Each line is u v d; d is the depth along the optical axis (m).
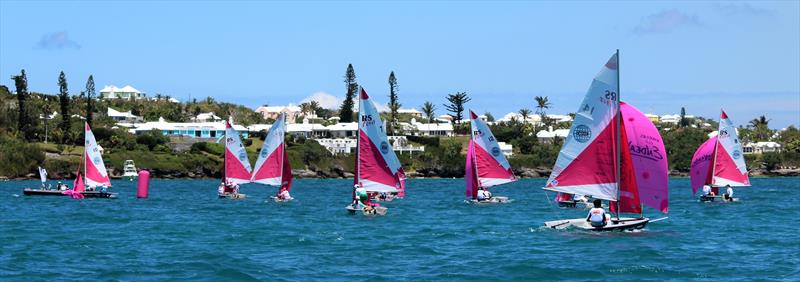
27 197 156.75
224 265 60.38
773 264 60.31
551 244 70.06
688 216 103.44
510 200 135.88
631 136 72.44
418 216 104.69
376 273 57.38
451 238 77.31
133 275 56.50
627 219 75.00
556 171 72.88
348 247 71.25
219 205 133.12
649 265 59.50
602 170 72.06
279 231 85.38
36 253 67.44
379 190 101.56
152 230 87.75
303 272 57.84
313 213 110.75
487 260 62.47
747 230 84.25
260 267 59.84
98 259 64.06
